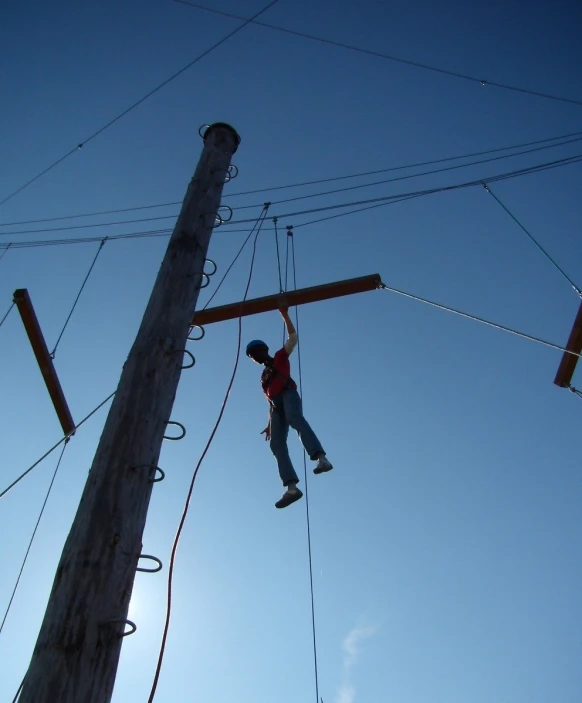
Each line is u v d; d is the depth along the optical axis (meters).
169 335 3.80
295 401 5.11
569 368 6.31
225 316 6.07
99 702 2.42
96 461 3.10
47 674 2.38
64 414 7.45
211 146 5.52
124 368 3.62
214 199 5.03
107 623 2.58
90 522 2.84
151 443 3.25
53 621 2.54
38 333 7.46
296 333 5.79
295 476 4.83
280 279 6.40
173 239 4.52
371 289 6.24
